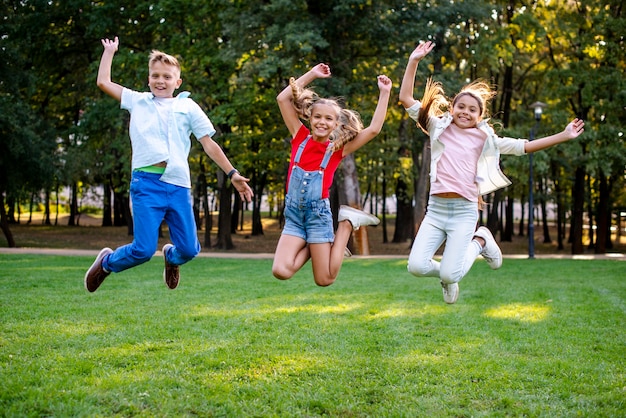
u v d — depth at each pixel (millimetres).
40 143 23125
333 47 20359
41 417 4125
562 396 4750
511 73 26500
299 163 4840
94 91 27125
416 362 5562
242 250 27000
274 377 5090
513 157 22312
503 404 4562
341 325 7145
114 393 4559
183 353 5715
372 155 25000
